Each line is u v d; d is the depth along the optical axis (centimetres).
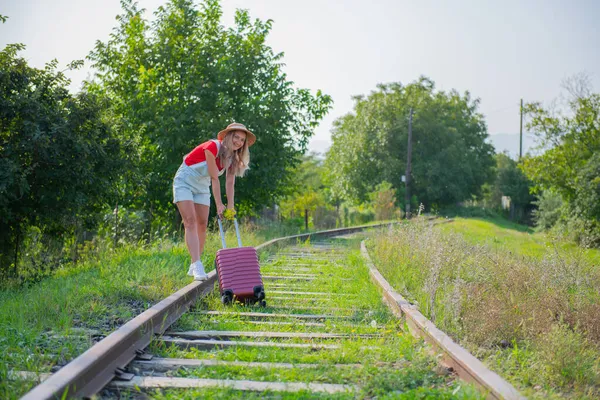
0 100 1112
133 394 371
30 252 1379
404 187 5506
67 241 1452
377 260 1130
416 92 6094
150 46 2061
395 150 5666
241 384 386
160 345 486
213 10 2141
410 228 1288
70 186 1212
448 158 5706
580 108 2798
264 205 2272
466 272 855
